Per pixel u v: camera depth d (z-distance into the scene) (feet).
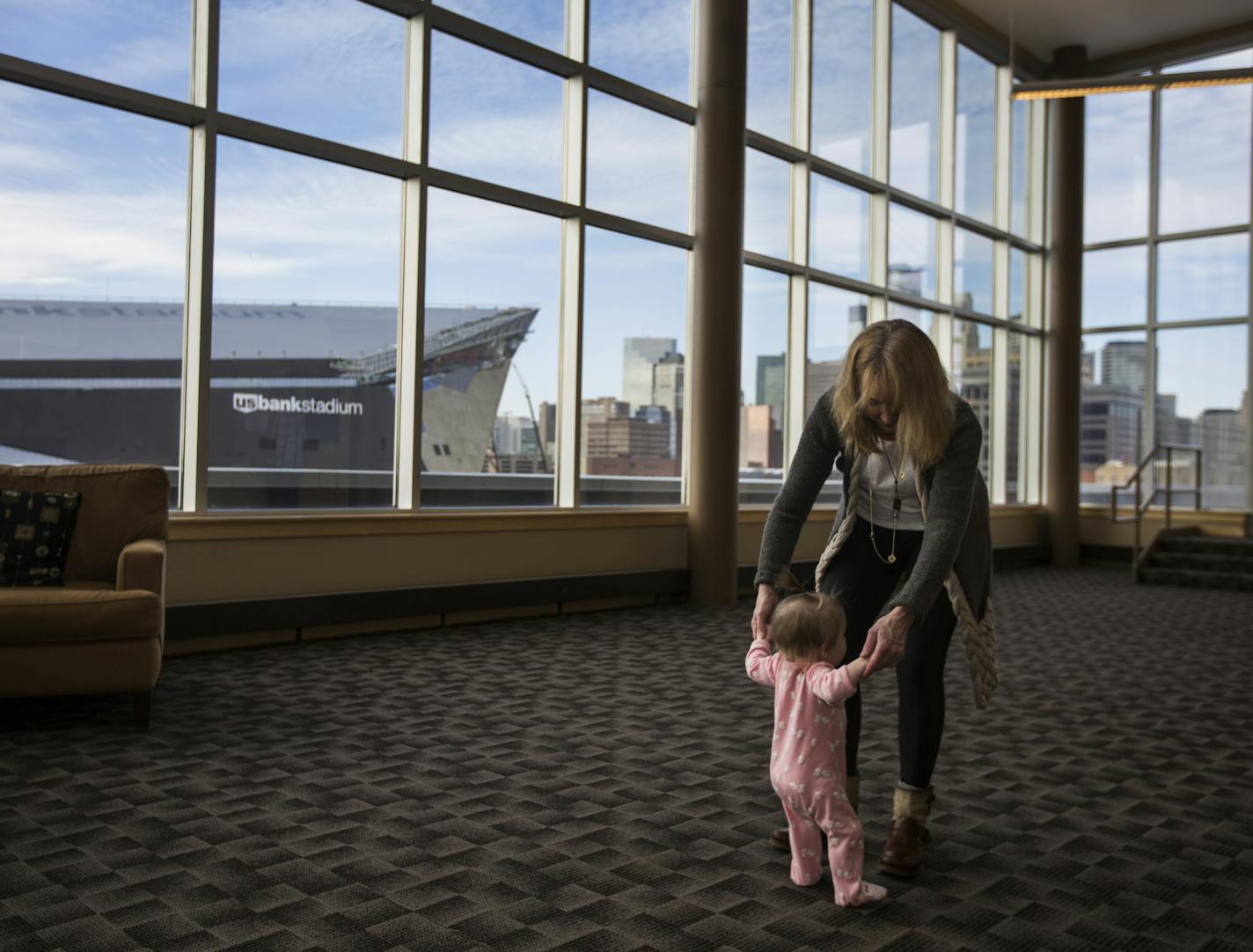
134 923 7.14
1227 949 7.00
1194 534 37.17
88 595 12.44
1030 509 41.24
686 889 7.93
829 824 7.60
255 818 9.46
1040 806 10.29
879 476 8.38
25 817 9.38
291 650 18.52
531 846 8.84
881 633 7.24
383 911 7.43
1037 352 42.39
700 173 25.81
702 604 25.96
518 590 22.71
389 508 21.62
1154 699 15.79
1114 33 39.42
